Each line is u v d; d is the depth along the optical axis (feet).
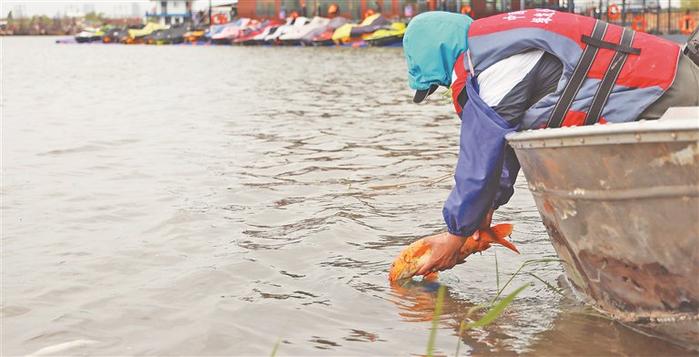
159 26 205.87
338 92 53.62
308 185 22.72
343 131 33.50
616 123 11.66
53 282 14.94
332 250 16.78
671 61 12.34
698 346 11.85
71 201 20.97
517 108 12.61
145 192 21.94
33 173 24.64
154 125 36.11
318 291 14.51
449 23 13.17
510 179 13.89
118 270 15.64
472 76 12.85
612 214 11.66
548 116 12.57
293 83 62.80
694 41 13.07
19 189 22.40
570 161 11.75
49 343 12.37
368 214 19.45
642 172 11.02
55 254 16.61
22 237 17.80
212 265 15.79
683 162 10.60
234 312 13.50
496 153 12.74
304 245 17.03
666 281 11.65
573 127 11.49
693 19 82.64
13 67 91.45
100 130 34.42
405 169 24.82
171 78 70.38
